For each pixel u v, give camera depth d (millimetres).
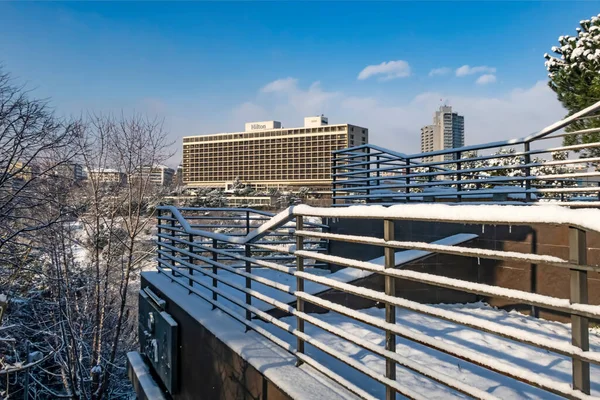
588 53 7969
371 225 6926
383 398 2373
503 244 4859
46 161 11562
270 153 71625
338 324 3883
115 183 17484
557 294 4352
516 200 5660
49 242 13430
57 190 12234
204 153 76125
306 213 2721
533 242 4582
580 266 1328
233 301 3721
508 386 2543
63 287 14203
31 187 11414
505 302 4719
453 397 2369
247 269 3586
